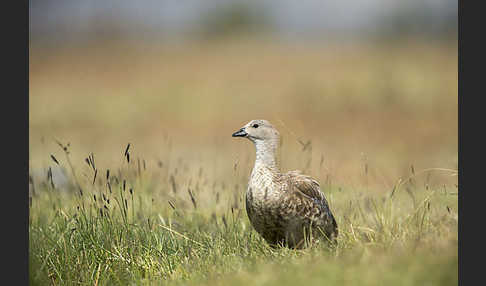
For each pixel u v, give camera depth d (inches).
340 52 2092.8
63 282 483.2
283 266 421.7
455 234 433.7
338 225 532.7
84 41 2687.0
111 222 510.9
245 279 399.9
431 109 1398.9
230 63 1977.1
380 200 554.3
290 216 502.9
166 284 452.8
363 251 420.2
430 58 1950.1
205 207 620.4
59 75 1971.0
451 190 590.6
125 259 495.2
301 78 1670.8
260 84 1663.4
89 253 499.2
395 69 1702.8
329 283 366.6
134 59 2165.4
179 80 1781.5
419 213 508.7
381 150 1098.7
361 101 1449.3
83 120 1434.5
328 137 1226.6
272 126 526.3
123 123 1398.9
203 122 1393.9
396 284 357.4
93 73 1969.7
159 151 1057.5
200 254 494.9
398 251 410.6
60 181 721.0
